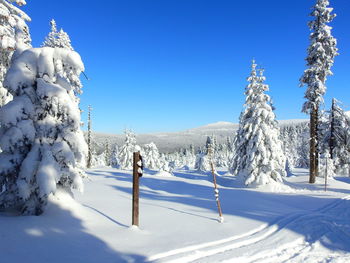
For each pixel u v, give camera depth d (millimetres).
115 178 27047
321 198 18875
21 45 10711
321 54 25703
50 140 9703
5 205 9375
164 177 30578
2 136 9312
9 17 12711
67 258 6730
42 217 8961
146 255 7160
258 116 24297
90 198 14484
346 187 24359
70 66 10227
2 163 9141
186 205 14430
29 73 9703
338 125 35062
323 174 29969
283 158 24250
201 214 12266
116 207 12547
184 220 10938
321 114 35594
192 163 124188
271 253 7941
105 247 7586
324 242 9047
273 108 28219
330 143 34875
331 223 11578
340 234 9992
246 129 25391
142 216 11281
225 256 7480
